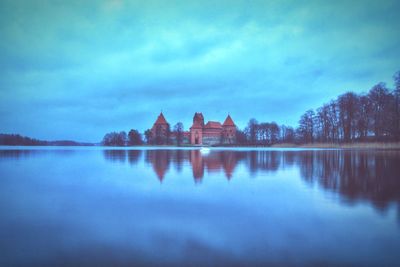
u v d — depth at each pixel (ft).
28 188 54.44
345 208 37.68
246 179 64.69
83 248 25.13
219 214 35.27
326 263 22.39
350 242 26.18
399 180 61.16
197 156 157.48
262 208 37.93
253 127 467.52
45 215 35.22
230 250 24.67
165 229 29.81
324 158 128.77
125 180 64.28
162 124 533.96
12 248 25.13
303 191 49.55
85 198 45.01
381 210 36.52
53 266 21.98
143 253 24.17
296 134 422.82
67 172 80.79
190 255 23.77
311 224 31.19
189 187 54.34
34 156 161.58
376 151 184.85
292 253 24.06
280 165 97.66
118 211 36.91
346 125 296.30
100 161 121.70
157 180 63.98
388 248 24.86
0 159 135.85
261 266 21.95
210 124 580.71
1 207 39.50
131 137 528.63
